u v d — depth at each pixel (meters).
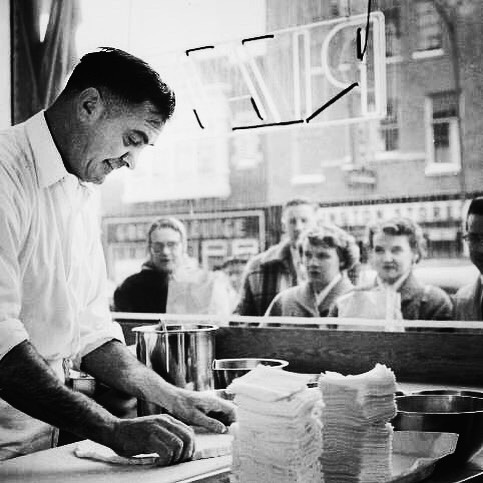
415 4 2.55
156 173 3.11
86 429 1.68
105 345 2.18
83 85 1.96
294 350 2.76
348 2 2.67
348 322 2.67
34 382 1.67
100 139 1.98
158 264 3.11
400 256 2.57
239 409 1.37
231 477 1.42
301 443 1.32
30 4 3.37
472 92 2.45
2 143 1.98
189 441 1.68
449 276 2.48
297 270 2.78
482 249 2.42
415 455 1.67
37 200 2.02
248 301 2.88
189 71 2.97
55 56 3.31
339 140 2.69
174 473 1.61
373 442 1.43
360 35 2.62
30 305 2.05
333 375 1.46
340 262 2.69
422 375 2.52
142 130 1.96
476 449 1.62
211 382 2.38
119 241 3.21
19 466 1.70
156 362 2.31
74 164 2.06
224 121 2.92
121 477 1.58
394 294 2.58
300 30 2.76
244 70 2.86
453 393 1.98
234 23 2.91
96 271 2.30
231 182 2.93
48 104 3.32
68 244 2.14
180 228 3.05
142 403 2.10
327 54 2.71
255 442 1.35
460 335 2.45
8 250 1.82
